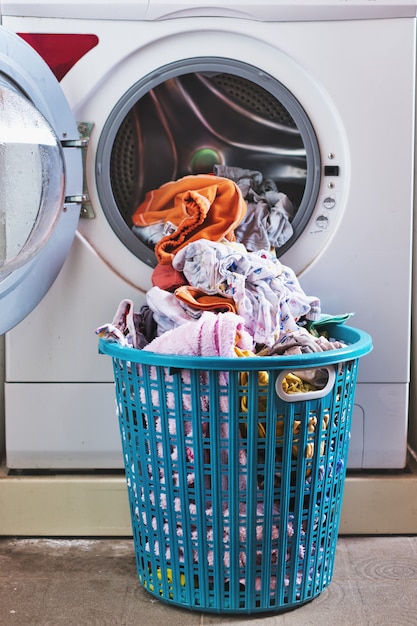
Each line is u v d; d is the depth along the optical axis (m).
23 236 1.55
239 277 1.52
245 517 1.39
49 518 1.74
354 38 1.68
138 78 1.70
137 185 1.83
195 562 1.43
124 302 1.56
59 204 1.59
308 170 1.71
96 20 1.67
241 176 1.80
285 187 1.82
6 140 1.49
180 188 1.71
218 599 1.43
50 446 1.75
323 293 1.74
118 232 1.72
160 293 1.58
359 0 1.65
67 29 1.67
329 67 1.68
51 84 1.61
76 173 1.67
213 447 1.37
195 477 1.39
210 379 1.33
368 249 1.73
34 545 1.70
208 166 1.83
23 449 1.75
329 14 1.66
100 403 1.74
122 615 1.42
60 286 1.72
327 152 1.71
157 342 1.42
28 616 1.41
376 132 1.70
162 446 1.41
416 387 2.02
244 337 1.44
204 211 1.62
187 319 1.53
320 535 1.47
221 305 1.52
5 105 1.48
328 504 1.48
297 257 1.74
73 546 1.70
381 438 1.75
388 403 1.75
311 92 1.70
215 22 1.67
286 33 1.67
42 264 1.63
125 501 1.73
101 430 1.75
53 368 1.74
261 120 1.79
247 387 1.33
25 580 1.54
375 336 1.74
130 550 1.68
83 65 1.68
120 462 1.76
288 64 1.69
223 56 1.69
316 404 1.39
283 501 1.40
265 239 1.72
